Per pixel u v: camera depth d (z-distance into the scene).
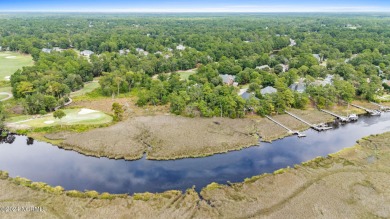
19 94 123.50
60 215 60.34
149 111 116.44
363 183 71.50
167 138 93.44
